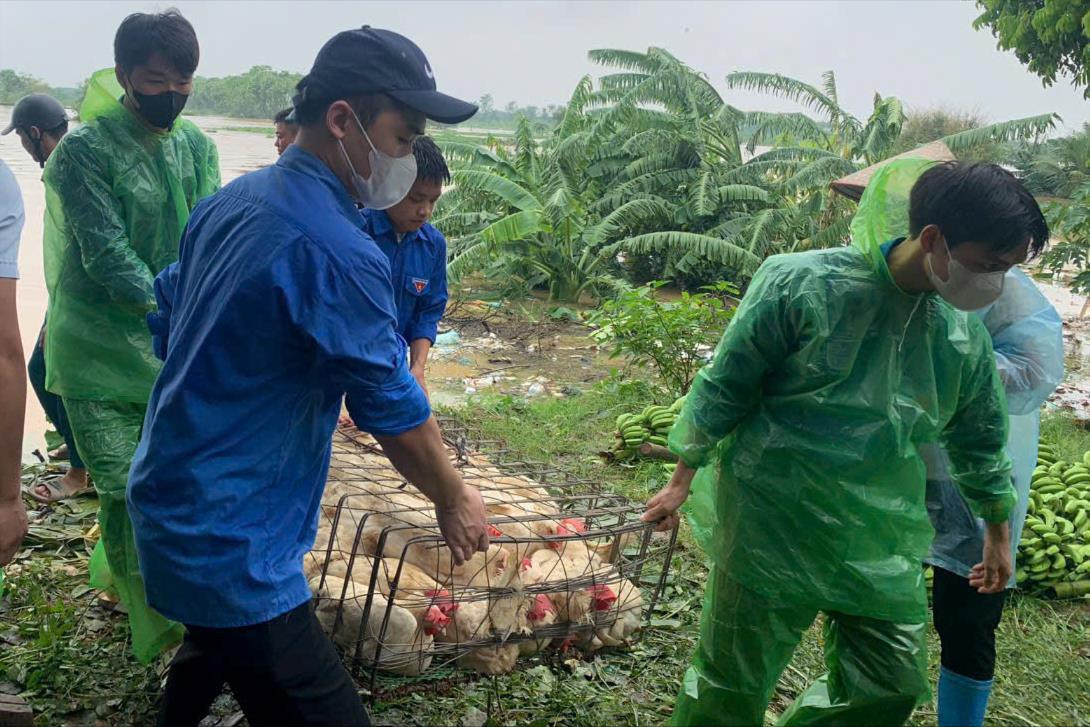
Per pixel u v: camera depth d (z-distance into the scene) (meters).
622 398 7.58
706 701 2.91
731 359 2.63
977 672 3.05
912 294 2.49
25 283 10.39
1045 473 5.24
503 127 69.06
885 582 2.64
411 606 3.51
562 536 3.61
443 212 13.94
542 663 3.81
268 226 2.22
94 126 3.43
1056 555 4.57
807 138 15.73
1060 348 3.02
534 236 12.74
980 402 2.72
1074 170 21.50
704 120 14.71
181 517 2.28
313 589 3.50
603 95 15.38
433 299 4.43
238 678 2.42
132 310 3.51
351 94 2.28
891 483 2.62
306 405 2.36
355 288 2.23
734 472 2.75
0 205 2.70
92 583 3.95
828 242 13.52
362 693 3.49
